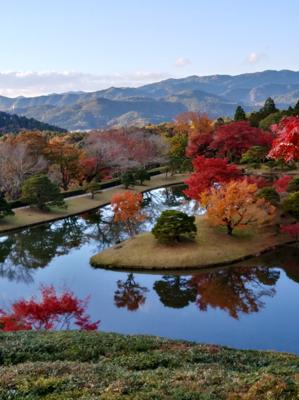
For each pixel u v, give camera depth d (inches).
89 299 1343.5
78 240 2075.5
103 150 3358.8
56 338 656.4
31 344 623.2
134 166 3641.7
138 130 4653.1
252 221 1806.1
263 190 1999.3
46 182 2484.0
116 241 2015.3
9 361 573.9
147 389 442.6
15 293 1413.6
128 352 608.1
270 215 1924.2
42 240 2090.3
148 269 1587.1
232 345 1008.2
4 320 896.9
